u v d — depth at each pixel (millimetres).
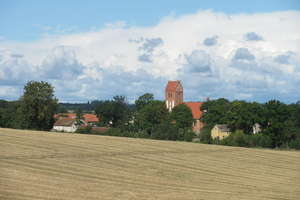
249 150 67688
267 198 32875
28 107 101625
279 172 48688
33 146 51906
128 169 41781
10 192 27578
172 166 46156
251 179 42719
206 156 56625
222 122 129125
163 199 29250
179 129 116125
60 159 43656
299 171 50281
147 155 52250
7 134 63344
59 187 30594
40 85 102250
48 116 103500
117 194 29812
